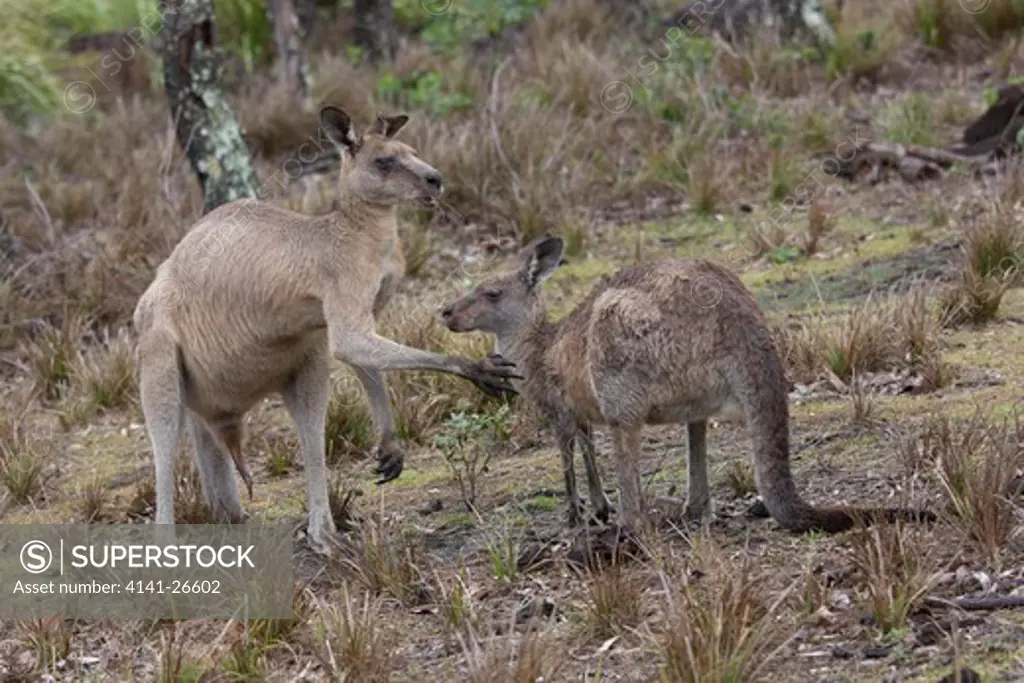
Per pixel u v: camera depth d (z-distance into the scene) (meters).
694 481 10.11
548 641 8.73
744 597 8.45
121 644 10.00
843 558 9.23
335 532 10.91
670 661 8.05
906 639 8.29
